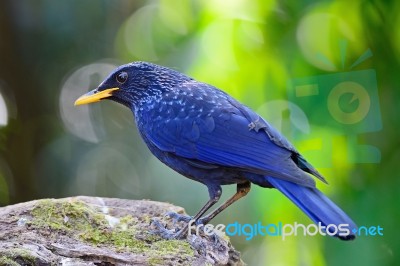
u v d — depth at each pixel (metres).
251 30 12.52
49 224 8.23
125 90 9.87
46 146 17.17
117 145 16.91
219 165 8.92
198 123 9.09
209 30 12.59
